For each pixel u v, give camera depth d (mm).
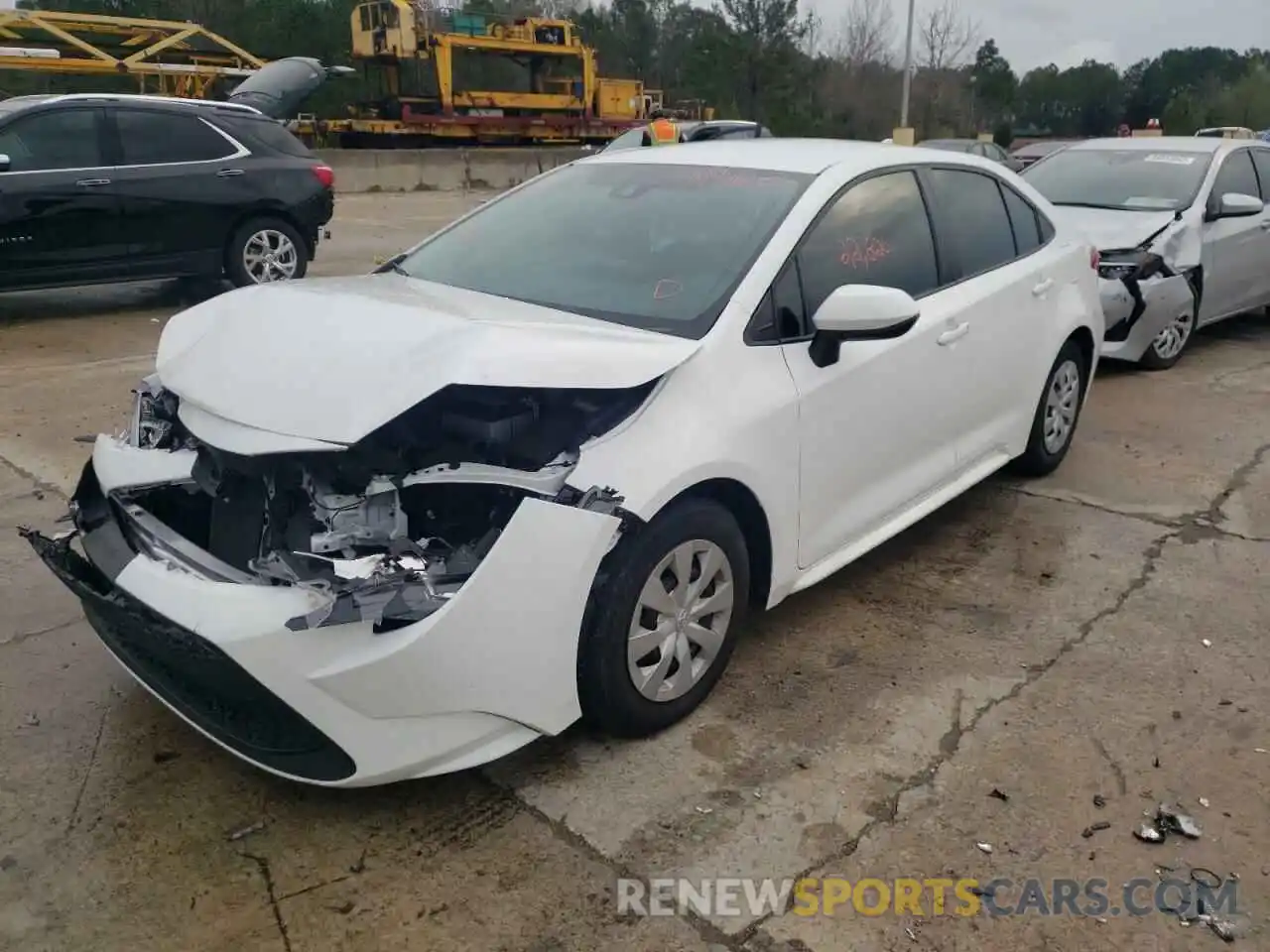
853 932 2523
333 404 2701
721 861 2734
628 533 2904
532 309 3330
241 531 2857
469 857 2732
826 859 2750
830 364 3512
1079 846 2812
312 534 2736
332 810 2893
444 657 2602
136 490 3096
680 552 3064
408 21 29375
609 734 3215
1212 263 8016
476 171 24422
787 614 4016
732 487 3211
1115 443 6133
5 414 6199
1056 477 5551
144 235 9047
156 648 2656
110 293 10477
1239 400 7090
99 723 3254
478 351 2771
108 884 2625
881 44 43094
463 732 2742
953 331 4164
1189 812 2949
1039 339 4887
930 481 4254
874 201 3984
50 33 22000
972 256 4512
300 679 2533
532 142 31797
